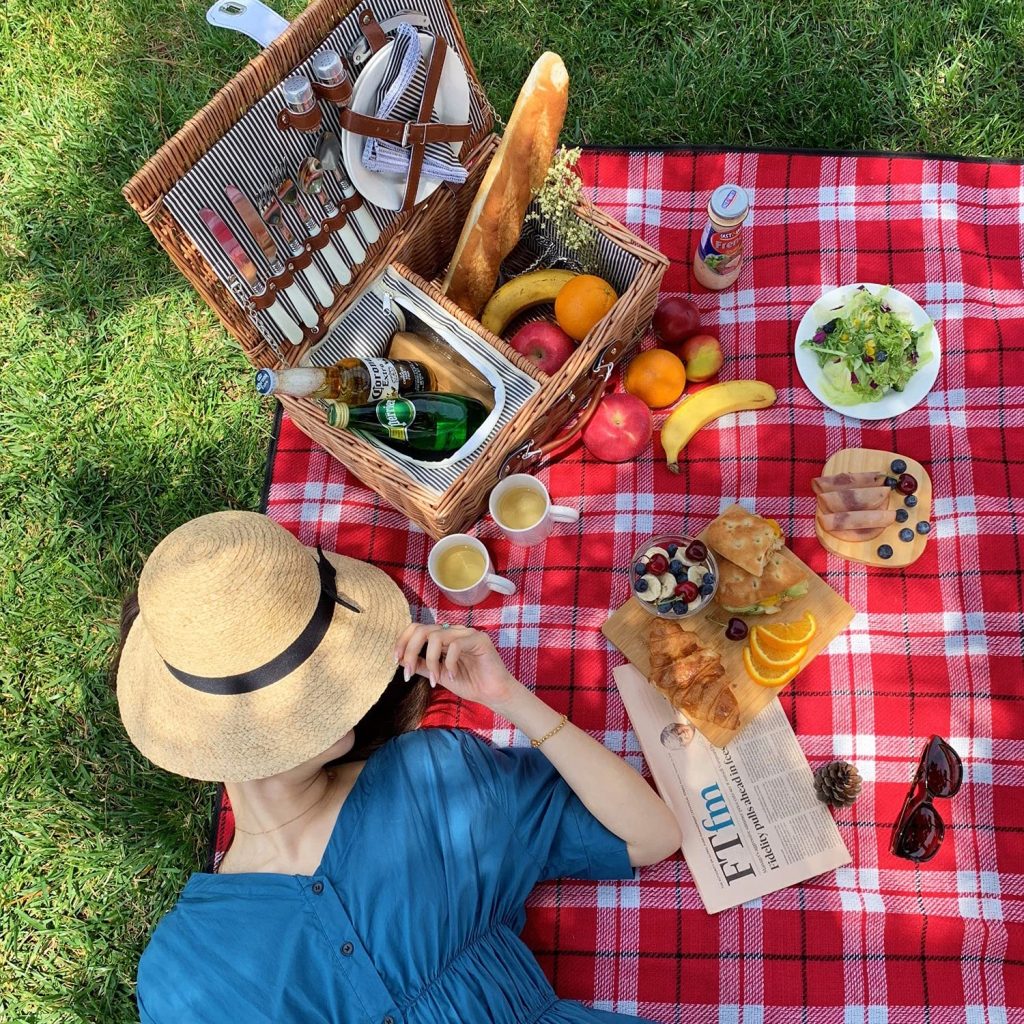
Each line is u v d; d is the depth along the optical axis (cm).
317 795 128
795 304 162
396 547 159
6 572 180
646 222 170
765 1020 137
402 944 124
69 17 204
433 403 145
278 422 165
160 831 167
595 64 191
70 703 175
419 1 130
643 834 132
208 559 111
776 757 144
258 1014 121
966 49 184
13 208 196
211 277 129
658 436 160
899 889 140
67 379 188
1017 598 147
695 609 143
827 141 183
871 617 149
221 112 118
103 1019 162
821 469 155
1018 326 158
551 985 139
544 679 152
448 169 138
